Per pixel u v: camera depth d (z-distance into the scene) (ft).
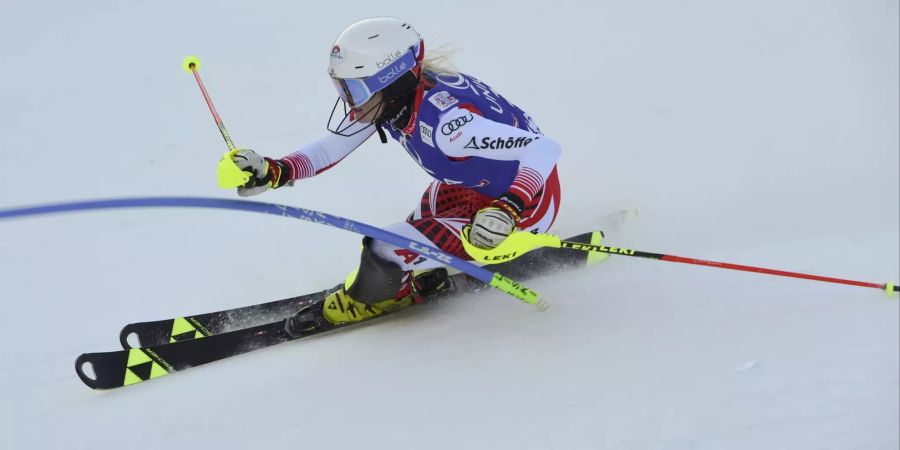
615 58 46.50
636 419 19.40
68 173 37.93
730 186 33.65
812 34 48.03
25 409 21.58
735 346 22.13
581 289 25.71
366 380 21.43
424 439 19.08
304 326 24.25
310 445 19.11
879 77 42.75
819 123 38.75
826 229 29.89
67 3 59.41
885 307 23.99
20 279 29.32
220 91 45.50
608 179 34.60
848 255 27.71
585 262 27.22
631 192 33.40
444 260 21.77
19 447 19.85
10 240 32.01
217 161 38.42
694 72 44.57
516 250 20.90
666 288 25.48
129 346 24.13
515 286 22.57
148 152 39.63
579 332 23.03
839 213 31.12
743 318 23.54
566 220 31.40
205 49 50.88
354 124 24.75
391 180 35.78
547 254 26.86
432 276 25.50
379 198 34.40
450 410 19.99
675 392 20.30
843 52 45.75
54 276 29.50
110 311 27.25
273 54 49.44
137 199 17.40
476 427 19.36
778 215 31.09
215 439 19.56
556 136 38.65
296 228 32.09
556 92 42.98
